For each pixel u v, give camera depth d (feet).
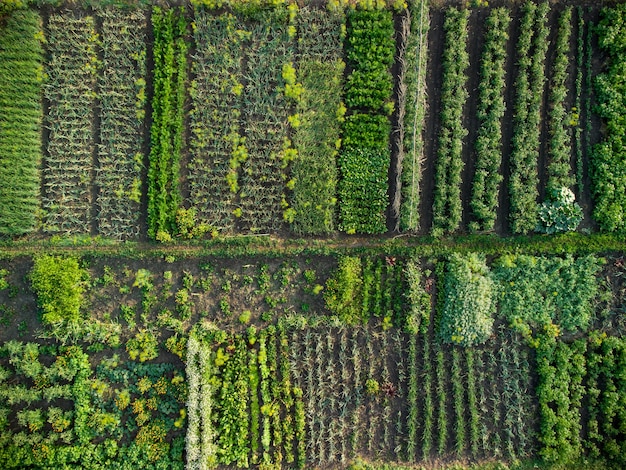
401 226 66.80
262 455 65.87
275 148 67.56
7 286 66.69
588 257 66.49
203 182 67.26
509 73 67.72
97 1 66.64
